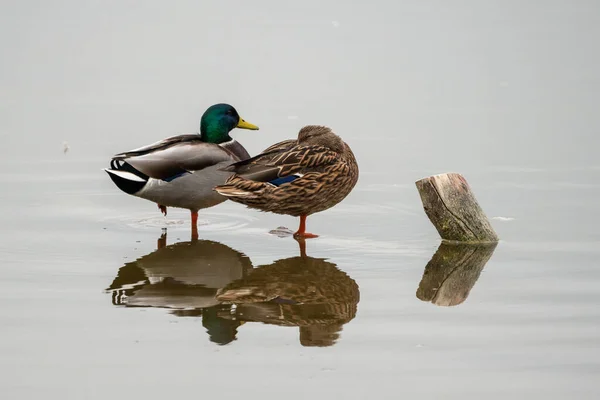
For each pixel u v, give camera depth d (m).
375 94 22.27
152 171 13.77
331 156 13.48
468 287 11.34
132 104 21.69
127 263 12.35
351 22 29.34
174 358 9.40
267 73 24.19
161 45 27.08
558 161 17.02
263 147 17.98
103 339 9.83
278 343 9.78
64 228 13.95
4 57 25.67
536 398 8.57
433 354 9.46
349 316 10.49
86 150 18.22
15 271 11.94
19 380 8.89
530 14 30.11
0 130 19.53
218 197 14.11
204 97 22.16
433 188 13.05
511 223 13.79
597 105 20.89
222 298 11.07
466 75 23.83
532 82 23.02
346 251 12.88
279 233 13.84
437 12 30.58
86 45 27.08
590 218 13.92
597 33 27.53
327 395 8.62
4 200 15.23
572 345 9.60
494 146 18.09
